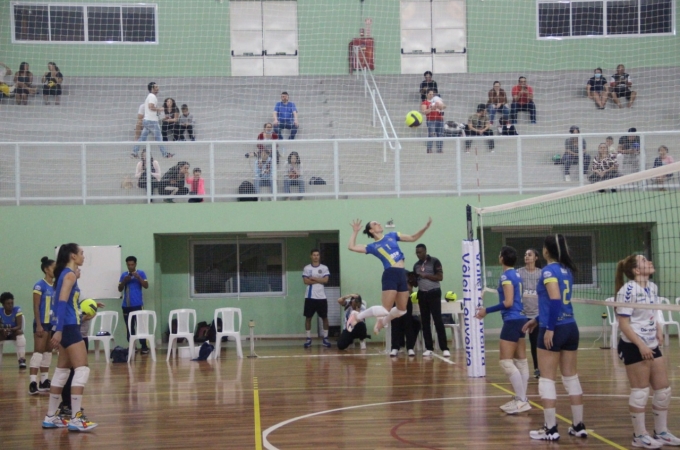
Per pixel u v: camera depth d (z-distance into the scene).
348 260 16.72
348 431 7.41
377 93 20.73
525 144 17.33
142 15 22.03
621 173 16.53
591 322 18.12
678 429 7.34
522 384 8.30
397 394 9.70
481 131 18.78
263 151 17.00
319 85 21.80
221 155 16.92
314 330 18.53
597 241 17.77
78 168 16.94
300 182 16.91
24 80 20.58
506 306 8.27
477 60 22.56
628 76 21.27
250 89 21.58
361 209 16.81
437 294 14.07
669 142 17.56
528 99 20.61
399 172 16.92
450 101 21.62
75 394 7.82
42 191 16.80
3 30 21.42
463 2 22.73
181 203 16.69
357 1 22.56
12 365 14.39
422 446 6.68
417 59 22.64
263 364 13.51
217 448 6.77
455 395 9.55
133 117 20.94
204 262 18.39
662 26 22.28
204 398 9.72
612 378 10.84
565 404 8.77
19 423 8.34
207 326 17.45
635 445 6.60
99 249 16.41
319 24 22.48
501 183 17.19
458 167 16.94
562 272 6.90
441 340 14.08
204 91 21.50
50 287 9.86
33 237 16.38
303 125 20.47
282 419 8.12
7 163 16.80
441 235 16.78
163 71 21.97
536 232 17.97
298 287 18.47
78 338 7.91
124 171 16.86
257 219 16.72
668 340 15.70
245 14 22.50
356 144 17.30
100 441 7.25
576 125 20.91
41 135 20.12
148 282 16.50
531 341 10.97
